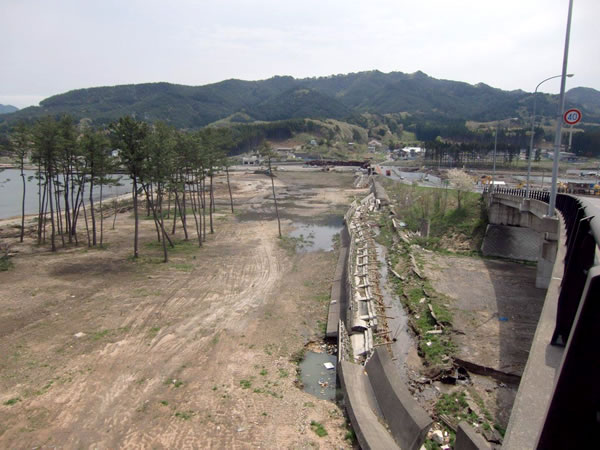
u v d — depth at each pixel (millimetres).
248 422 16047
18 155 44906
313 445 14711
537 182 73250
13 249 42688
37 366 19922
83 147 43969
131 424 15898
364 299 28188
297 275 35125
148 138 38156
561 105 24484
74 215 46344
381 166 153750
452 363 19438
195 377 19281
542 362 10375
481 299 27469
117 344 22328
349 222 55906
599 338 4949
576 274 10602
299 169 152125
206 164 51438
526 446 7516
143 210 70375
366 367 19516
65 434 15320
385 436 14336
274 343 22938
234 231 53844
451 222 48938
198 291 30844
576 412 5207
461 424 13164
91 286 31594
